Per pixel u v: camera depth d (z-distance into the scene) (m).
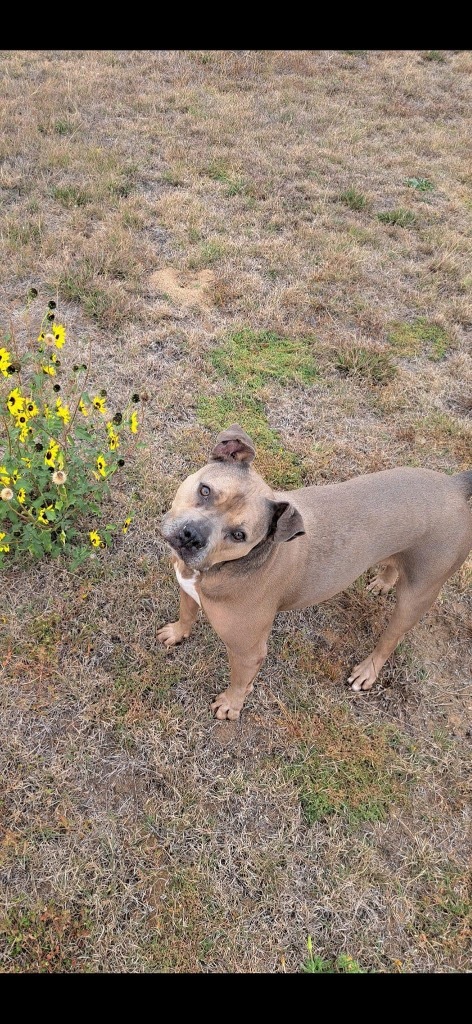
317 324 2.22
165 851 1.16
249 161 2.91
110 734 1.27
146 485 1.66
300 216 2.64
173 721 1.30
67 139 2.80
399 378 2.10
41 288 2.09
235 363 2.02
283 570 1.12
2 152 2.62
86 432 1.44
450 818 1.28
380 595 1.60
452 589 1.64
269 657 1.45
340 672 1.46
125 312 2.07
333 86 3.73
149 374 1.93
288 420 1.92
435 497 1.23
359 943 1.12
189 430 1.82
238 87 3.53
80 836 1.15
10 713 1.26
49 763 1.22
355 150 3.17
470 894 1.19
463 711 1.44
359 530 1.19
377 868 1.19
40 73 3.28
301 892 1.15
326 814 1.24
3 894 1.07
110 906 1.09
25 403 1.26
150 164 2.77
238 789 1.25
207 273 2.32
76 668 1.34
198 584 1.11
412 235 2.69
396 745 1.36
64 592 1.44
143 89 3.30
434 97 3.83
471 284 2.49
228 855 1.17
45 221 2.32
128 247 2.26
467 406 2.07
